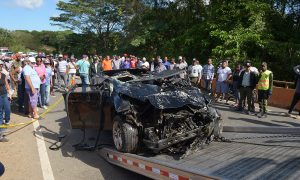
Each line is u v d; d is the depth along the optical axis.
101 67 18.97
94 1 45.09
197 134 6.07
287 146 5.68
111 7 44.41
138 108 6.19
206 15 24.95
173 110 6.09
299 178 4.15
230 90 14.22
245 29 20.23
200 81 15.48
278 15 21.48
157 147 5.70
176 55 25.03
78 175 6.20
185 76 7.36
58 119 10.69
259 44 19.47
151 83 6.89
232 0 21.64
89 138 8.38
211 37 21.91
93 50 45.84
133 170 5.71
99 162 6.86
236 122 10.45
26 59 10.53
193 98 6.32
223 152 5.68
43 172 6.35
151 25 30.55
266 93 11.34
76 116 7.45
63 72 17.06
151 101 5.91
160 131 5.89
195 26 24.48
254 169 4.58
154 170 5.18
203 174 4.38
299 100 12.58
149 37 30.20
